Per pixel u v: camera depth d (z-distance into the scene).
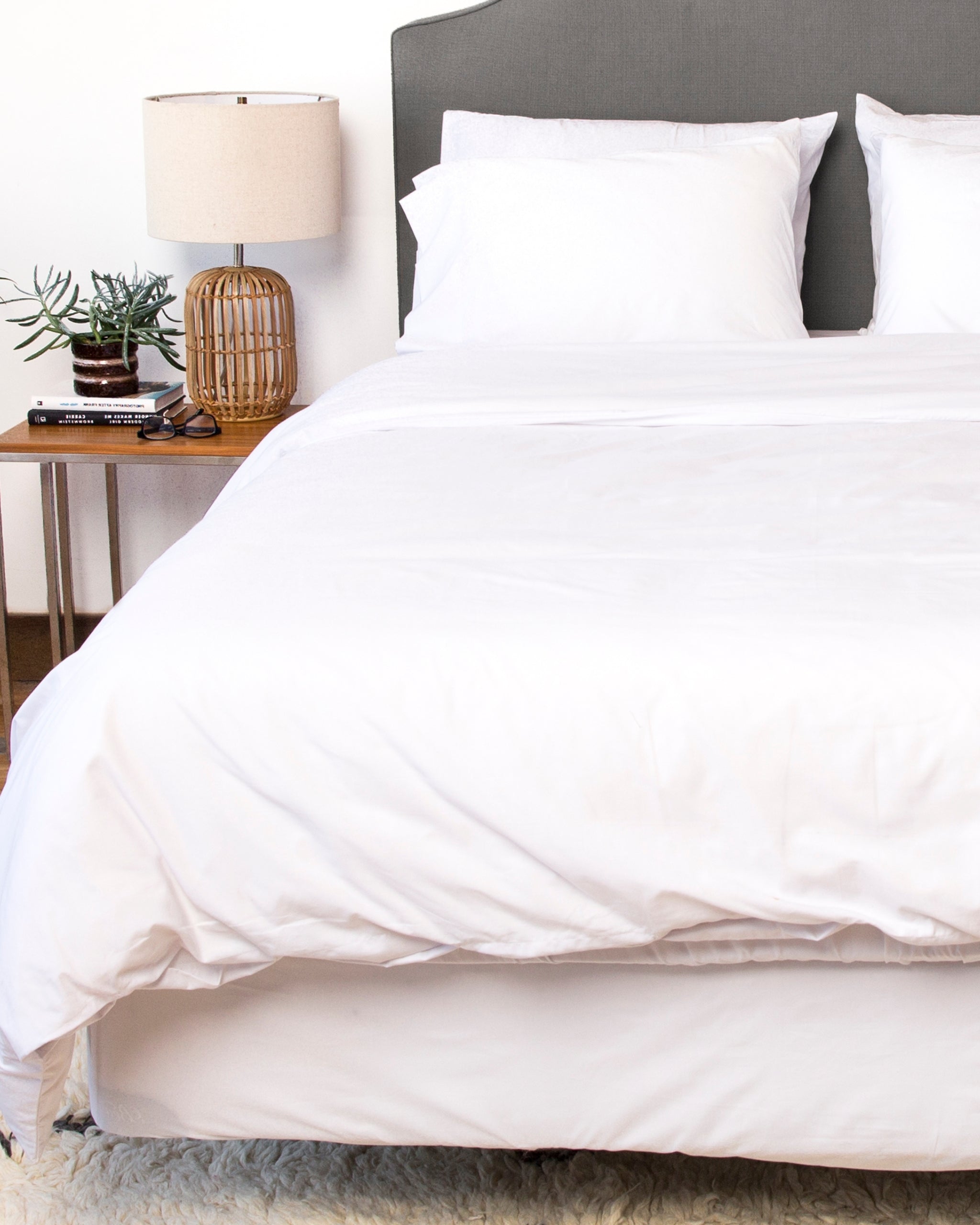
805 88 2.85
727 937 1.14
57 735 1.18
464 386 2.10
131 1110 1.30
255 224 2.60
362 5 2.85
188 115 2.53
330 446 1.90
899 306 2.50
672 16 2.82
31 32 2.86
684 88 2.86
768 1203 1.39
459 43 2.84
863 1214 1.38
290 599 1.25
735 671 1.12
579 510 1.51
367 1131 1.28
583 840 1.11
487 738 1.13
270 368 2.89
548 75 2.86
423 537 1.42
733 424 1.92
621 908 1.12
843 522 1.43
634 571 1.29
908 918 1.10
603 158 2.58
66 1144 1.52
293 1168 1.47
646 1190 1.42
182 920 1.17
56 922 1.14
